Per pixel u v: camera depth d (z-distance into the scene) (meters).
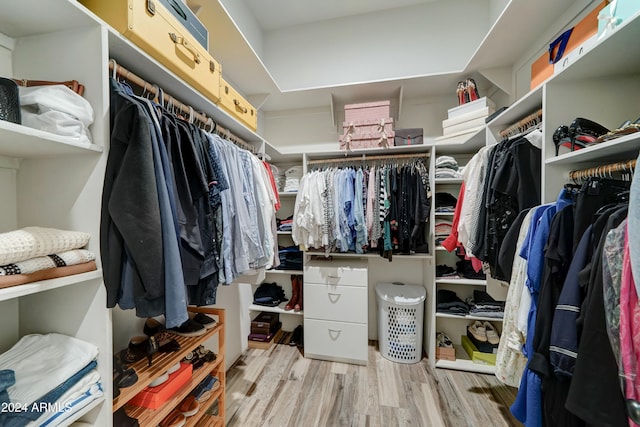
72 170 0.72
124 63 0.84
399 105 2.05
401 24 2.19
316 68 2.34
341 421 1.35
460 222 1.43
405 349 1.91
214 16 1.28
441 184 2.18
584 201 0.79
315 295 1.97
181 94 1.07
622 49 0.78
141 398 0.88
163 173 0.73
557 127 1.01
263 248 1.39
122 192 0.65
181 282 0.74
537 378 0.80
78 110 0.65
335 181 1.90
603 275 0.62
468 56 2.07
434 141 1.97
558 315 0.73
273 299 2.26
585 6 1.15
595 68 0.90
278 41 2.40
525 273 0.93
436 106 2.17
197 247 0.84
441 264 2.18
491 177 1.22
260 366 1.87
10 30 0.70
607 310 0.61
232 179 1.13
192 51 1.01
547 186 1.02
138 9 0.76
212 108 1.22
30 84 0.66
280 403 1.49
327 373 1.78
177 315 0.71
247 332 2.14
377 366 1.87
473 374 1.77
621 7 0.75
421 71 2.15
